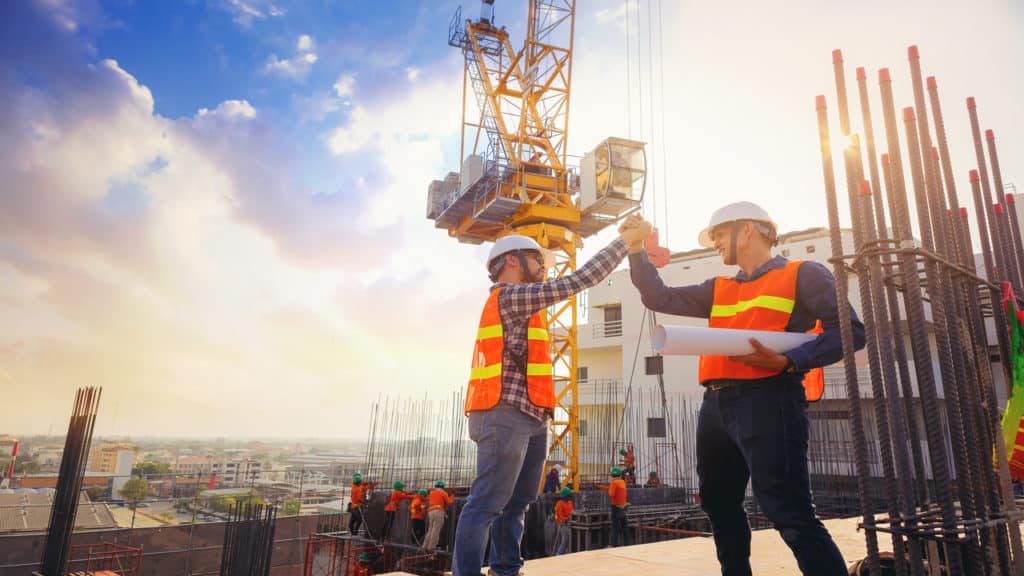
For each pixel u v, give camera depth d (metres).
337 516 23.34
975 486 1.99
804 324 2.26
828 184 2.14
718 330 2.05
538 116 27.00
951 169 2.56
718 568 3.26
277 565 22.56
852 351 1.99
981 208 3.03
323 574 22.23
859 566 2.99
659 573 3.13
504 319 2.62
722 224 2.55
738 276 2.56
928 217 2.19
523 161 24.88
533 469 2.82
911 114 2.33
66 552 12.38
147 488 28.06
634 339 34.09
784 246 28.53
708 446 2.46
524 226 24.56
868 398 22.28
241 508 14.00
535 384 2.57
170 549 20.98
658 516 17.61
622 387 35.62
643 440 31.98
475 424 2.61
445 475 23.48
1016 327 2.40
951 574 1.83
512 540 2.86
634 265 2.76
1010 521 2.21
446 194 27.66
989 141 3.11
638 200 21.77
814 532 2.04
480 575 2.46
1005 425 2.31
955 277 2.28
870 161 2.33
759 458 2.12
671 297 2.70
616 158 21.44
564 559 3.52
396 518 17.48
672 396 31.83
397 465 23.45
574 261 25.42
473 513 2.50
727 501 2.51
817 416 22.14
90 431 13.41
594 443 32.97
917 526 1.89
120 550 19.72
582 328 37.25
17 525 21.44
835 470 21.25
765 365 2.04
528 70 26.97
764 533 4.63
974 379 2.27
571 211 24.08
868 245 2.04
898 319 2.13
